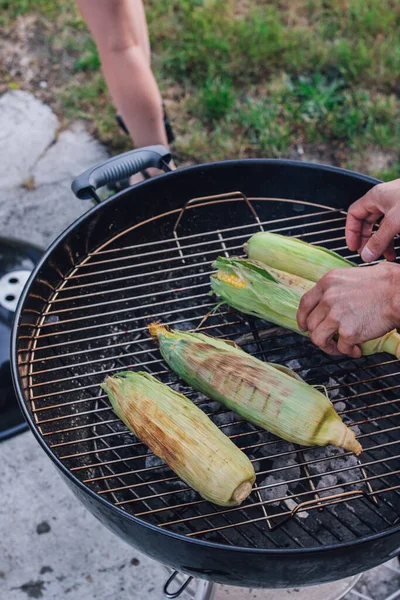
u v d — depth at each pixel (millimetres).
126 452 1072
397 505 1026
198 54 1999
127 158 1134
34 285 1049
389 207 992
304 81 1961
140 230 1194
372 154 1822
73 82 1970
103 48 1362
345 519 1022
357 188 1159
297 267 1106
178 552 850
